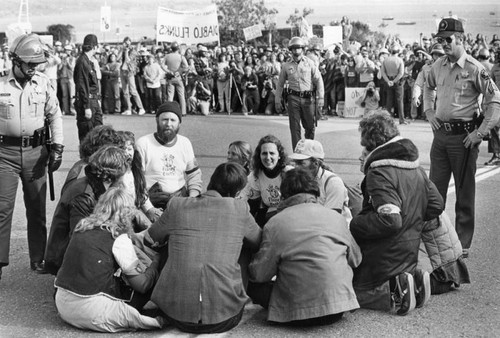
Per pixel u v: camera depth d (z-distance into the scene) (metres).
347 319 5.19
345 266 5.03
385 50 21.17
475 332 4.93
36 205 6.34
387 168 5.37
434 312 5.34
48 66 16.52
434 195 5.50
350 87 20.11
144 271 5.09
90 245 4.92
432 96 7.10
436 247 5.67
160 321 4.99
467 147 6.76
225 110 21.45
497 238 7.47
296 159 6.06
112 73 20.78
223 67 21.08
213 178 5.19
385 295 5.32
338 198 5.93
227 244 4.94
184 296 4.81
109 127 5.93
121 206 5.08
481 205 8.99
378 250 5.33
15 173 6.18
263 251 5.08
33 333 4.95
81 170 5.73
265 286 5.22
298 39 11.14
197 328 4.84
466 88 6.72
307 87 11.26
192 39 22.20
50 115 6.37
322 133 16.05
